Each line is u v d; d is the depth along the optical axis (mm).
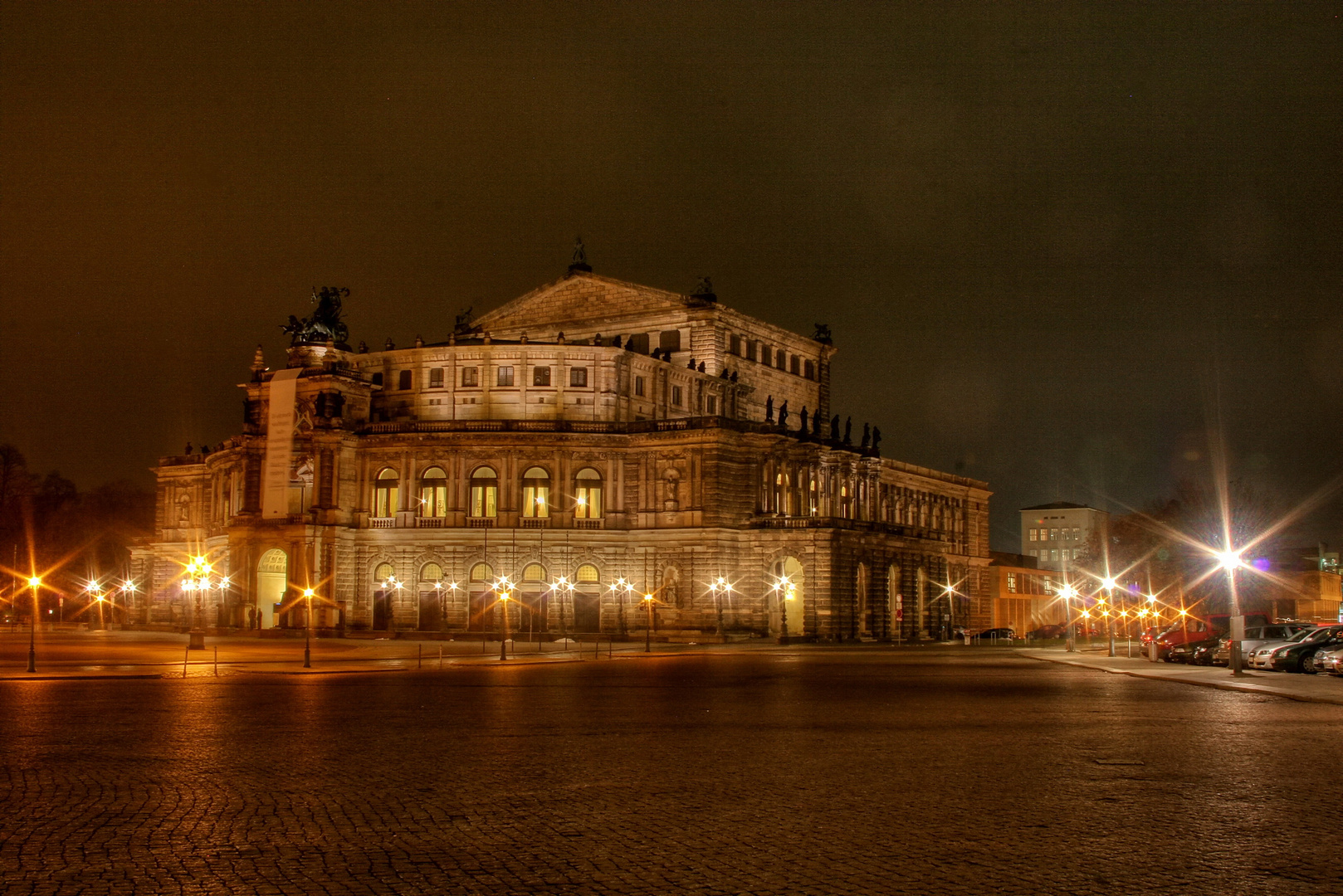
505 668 87188
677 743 38812
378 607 160250
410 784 30406
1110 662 97438
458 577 156750
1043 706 53750
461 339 171875
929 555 195625
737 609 157250
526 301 188875
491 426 157750
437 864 21844
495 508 158500
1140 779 31172
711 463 156125
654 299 178625
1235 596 75438
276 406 159250
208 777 31453
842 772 32344
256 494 164250
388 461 161125
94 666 82750
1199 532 165500
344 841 23719
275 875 21094
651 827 25031
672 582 156375
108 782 30750
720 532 155250
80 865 21797
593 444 158875
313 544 155625
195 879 20828
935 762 34469
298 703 54312
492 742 39156
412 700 56000
